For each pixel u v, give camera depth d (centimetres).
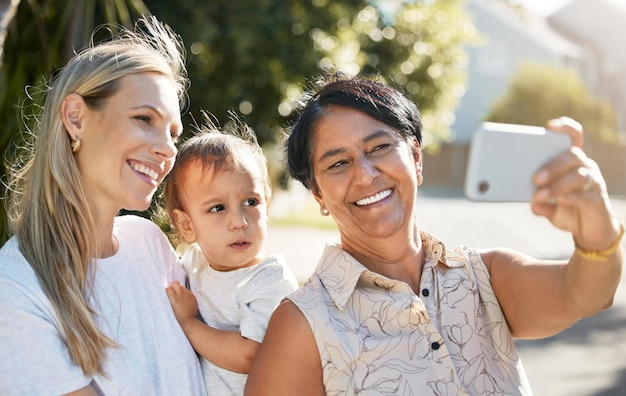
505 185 164
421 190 2877
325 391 196
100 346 188
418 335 199
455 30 1091
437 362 197
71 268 194
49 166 198
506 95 3125
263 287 232
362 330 199
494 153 164
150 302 215
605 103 3114
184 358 213
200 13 759
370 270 213
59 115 200
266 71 828
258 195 245
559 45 3603
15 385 180
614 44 3912
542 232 1562
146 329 207
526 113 3041
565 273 193
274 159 880
